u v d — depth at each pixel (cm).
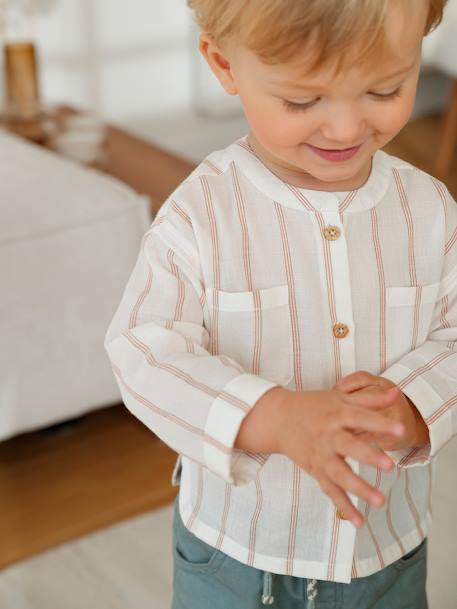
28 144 191
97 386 165
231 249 81
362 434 72
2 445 176
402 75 68
